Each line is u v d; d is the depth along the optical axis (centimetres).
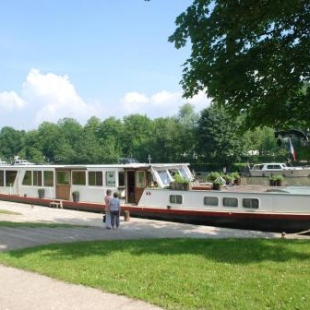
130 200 2592
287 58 1499
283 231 2030
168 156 8075
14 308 802
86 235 1753
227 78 1509
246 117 1666
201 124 7250
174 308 770
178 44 1566
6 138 17188
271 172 5419
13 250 1369
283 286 860
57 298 848
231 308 757
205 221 2247
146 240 1485
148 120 11575
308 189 2284
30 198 3167
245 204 2156
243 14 1421
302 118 1597
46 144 13512
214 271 986
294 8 1416
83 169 2809
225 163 7188
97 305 801
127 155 11050
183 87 1623
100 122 12081
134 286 891
